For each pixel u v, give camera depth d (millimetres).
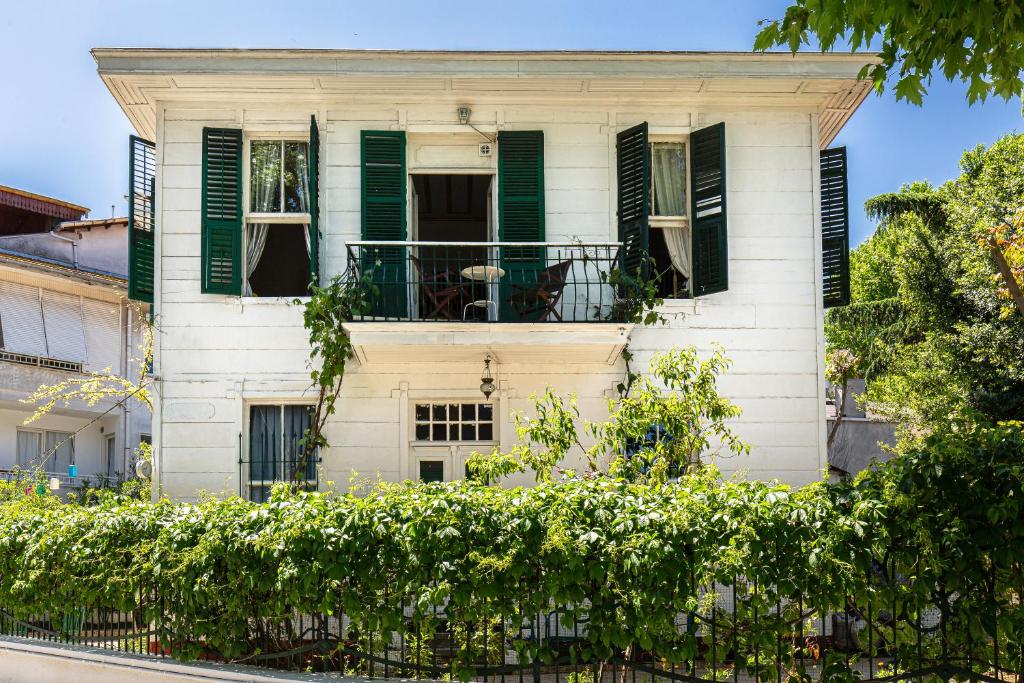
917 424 20984
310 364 13234
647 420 9500
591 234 13578
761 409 13312
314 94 13469
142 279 13469
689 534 7168
